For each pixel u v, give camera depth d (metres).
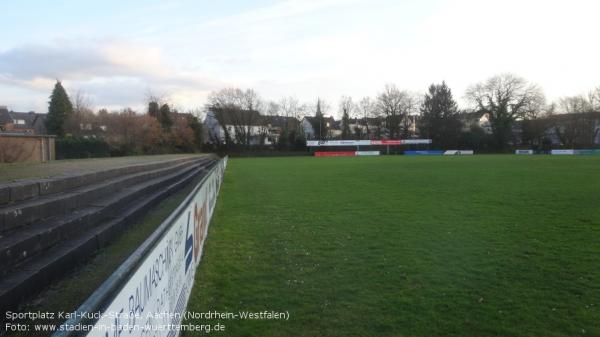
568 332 4.12
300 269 6.27
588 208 11.23
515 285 5.44
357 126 88.50
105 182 8.38
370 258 6.80
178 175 16.05
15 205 4.85
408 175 23.80
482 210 11.20
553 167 28.61
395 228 9.09
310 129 97.62
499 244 7.55
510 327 4.24
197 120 68.06
